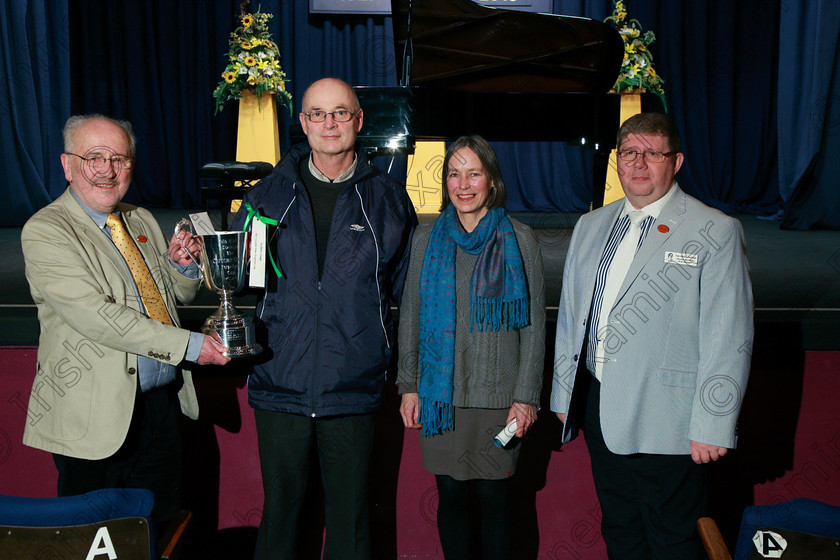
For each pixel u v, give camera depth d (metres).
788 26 5.80
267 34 6.16
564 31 3.63
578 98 3.90
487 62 3.79
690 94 7.12
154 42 7.09
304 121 1.90
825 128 5.66
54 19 6.49
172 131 7.24
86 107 7.14
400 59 3.97
